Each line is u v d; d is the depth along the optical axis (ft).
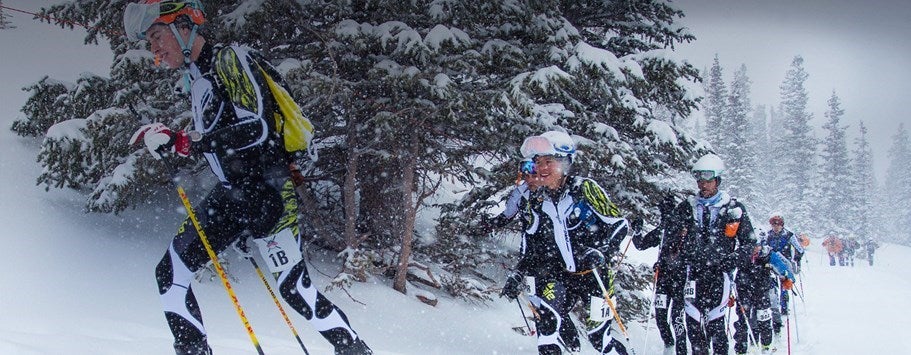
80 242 19.75
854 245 106.42
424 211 37.78
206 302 19.04
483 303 29.32
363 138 27.09
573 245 15.06
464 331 24.79
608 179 29.89
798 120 180.14
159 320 16.46
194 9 9.96
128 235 21.72
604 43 36.17
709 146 31.65
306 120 10.57
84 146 21.48
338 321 10.85
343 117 26.71
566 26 27.45
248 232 10.85
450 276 30.30
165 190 25.71
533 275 15.40
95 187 23.94
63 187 23.18
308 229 28.45
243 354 12.39
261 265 23.22
